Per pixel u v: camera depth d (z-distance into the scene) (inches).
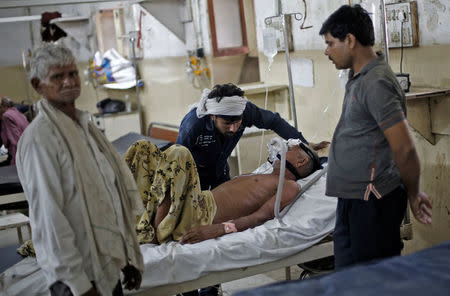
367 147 84.6
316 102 165.9
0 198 171.2
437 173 123.8
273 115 131.0
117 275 77.3
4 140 228.2
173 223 104.6
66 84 72.1
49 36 253.8
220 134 123.6
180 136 122.9
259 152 178.4
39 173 69.6
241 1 212.1
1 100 228.5
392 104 80.0
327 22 86.3
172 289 97.3
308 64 166.7
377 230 86.4
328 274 55.2
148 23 256.5
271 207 111.7
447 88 115.3
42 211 70.2
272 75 191.8
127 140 210.8
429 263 54.7
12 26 263.7
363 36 83.7
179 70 237.3
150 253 98.4
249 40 216.1
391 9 126.8
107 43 275.3
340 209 90.0
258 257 101.1
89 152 74.8
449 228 122.7
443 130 119.0
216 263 98.7
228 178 138.7
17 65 267.0
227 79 216.1
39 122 71.2
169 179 105.7
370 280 51.3
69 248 69.8
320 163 128.8
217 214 113.9
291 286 51.8
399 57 128.7
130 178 81.0
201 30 214.7
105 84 274.4
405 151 80.0
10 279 93.0
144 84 273.3
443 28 114.1
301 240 105.4
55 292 72.8
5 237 202.7
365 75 82.9
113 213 75.9
